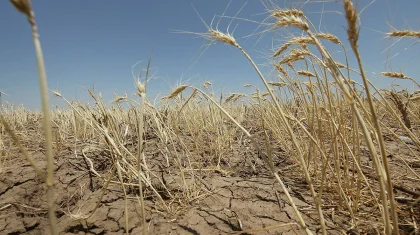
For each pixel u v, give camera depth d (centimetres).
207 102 382
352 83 192
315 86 221
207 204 201
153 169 260
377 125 96
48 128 61
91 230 182
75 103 345
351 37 91
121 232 178
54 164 259
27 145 339
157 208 200
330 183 211
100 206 202
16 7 53
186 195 214
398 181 219
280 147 323
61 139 339
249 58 123
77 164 264
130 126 374
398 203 185
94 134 347
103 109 233
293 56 163
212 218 184
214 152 319
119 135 292
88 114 253
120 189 225
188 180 241
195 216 187
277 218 181
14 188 227
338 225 171
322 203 198
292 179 242
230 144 334
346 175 197
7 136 366
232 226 176
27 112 585
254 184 229
